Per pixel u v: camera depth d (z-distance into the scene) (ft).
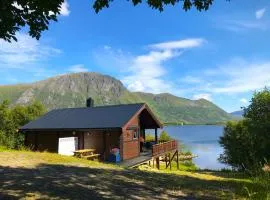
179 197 33.94
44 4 23.21
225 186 40.01
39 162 55.36
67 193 32.81
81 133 101.30
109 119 98.58
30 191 32.53
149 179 43.39
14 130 167.63
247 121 102.94
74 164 56.80
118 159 92.79
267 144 91.76
